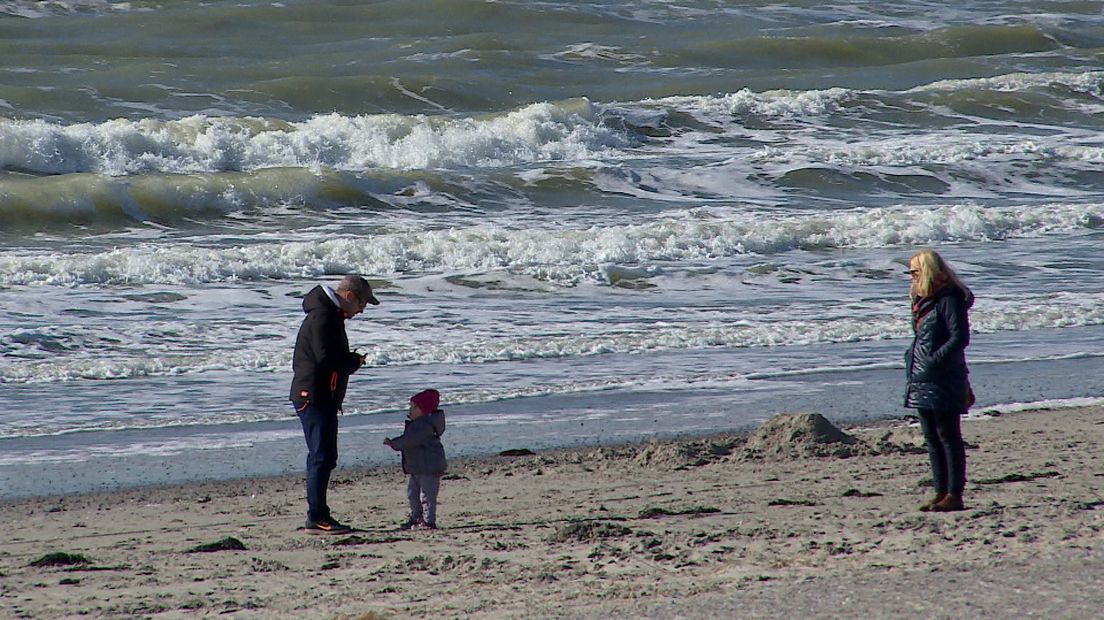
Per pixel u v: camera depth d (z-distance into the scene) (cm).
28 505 3225
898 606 1770
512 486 3372
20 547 2755
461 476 3522
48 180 9162
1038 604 1742
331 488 3447
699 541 2503
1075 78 15438
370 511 3136
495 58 17238
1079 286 7194
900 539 2433
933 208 9256
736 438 4012
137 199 9081
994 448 3688
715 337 5862
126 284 7019
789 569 2180
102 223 8819
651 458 3675
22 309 6284
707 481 3369
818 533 2553
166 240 8400
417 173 10181
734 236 8412
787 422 3909
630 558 2370
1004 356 5497
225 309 6512
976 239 8831
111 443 4025
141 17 19912
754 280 7438
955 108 14200
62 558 2544
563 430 4188
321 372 2852
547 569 2308
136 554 2644
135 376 5141
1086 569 1986
